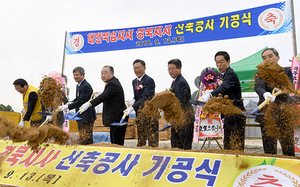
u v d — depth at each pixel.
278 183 1.88
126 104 4.05
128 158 2.48
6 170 2.71
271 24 4.56
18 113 5.58
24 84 4.52
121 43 5.81
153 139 3.58
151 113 2.57
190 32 5.25
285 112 2.75
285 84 2.53
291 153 2.77
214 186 1.99
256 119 3.05
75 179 2.36
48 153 2.81
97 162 2.51
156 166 2.30
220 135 4.77
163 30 5.48
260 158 2.10
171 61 3.52
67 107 3.84
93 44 6.01
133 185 2.18
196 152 2.36
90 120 3.97
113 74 3.97
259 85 3.06
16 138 2.17
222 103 2.48
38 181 2.44
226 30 4.94
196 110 4.93
